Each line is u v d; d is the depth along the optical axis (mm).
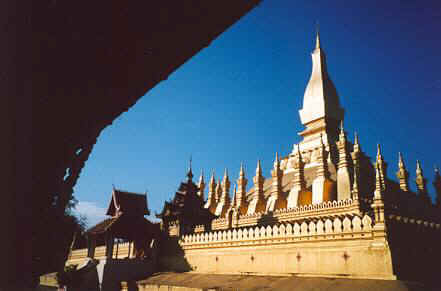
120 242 45469
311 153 57062
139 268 37750
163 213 41531
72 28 5641
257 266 29078
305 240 26297
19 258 5969
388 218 22891
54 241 6824
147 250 40125
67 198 7266
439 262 25484
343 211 34562
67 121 6551
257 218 41656
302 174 46156
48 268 6711
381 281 20953
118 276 36281
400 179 49938
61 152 6707
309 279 24391
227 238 32562
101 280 35375
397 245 22453
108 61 6320
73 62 6004
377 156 48469
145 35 6156
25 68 5566
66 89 6234
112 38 6047
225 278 29672
